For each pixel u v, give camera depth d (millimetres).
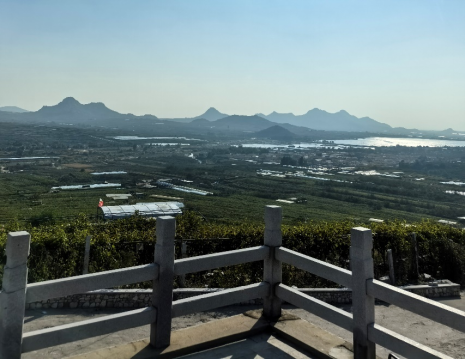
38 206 56094
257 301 6270
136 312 3221
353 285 3160
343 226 9383
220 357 3332
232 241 8625
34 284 2820
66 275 7148
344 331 5273
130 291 6070
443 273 8797
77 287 2941
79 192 72625
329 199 70562
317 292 6754
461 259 8688
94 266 7461
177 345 3379
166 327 3350
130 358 3156
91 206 57062
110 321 3076
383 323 5910
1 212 49531
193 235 8859
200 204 63250
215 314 5824
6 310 2682
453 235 9266
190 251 8461
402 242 8594
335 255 8594
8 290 2693
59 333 2865
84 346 4320
